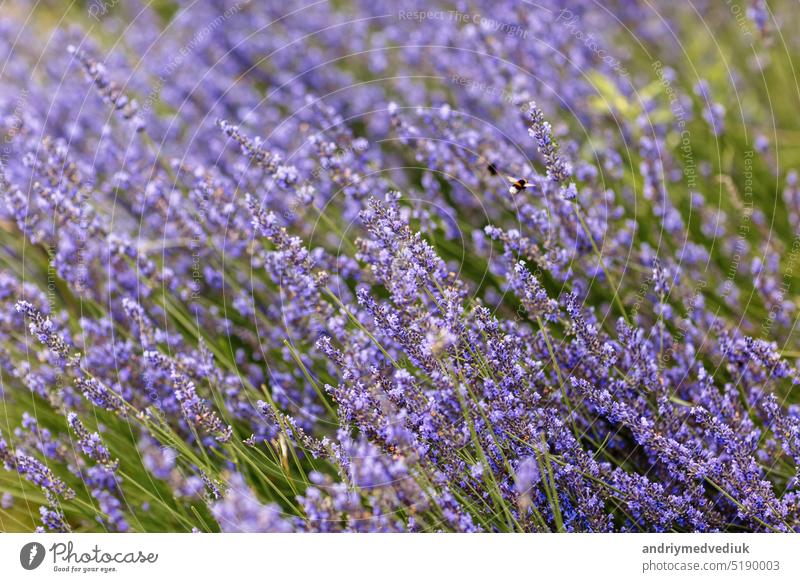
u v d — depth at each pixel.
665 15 4.16
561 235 2.86
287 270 2.54
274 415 2.38
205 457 2.37
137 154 3.60
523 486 2.05
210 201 3.09
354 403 2.25
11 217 3.37
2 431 2.82
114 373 2.82
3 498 2.64
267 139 3.56
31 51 4.75
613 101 3.58
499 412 2.20
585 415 2.55
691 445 2.31
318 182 3.35
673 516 2.26
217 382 2.66
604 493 2.31
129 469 2.71
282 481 2.55
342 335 2.50
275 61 4.32
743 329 2.90
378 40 4.20
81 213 2.88
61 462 2.72
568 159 3.26
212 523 2.57
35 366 2.97
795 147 3.72
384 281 2.45
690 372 2.67
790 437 2.26
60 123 3.95
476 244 3.12
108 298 3.07
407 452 2.07
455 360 2.28
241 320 3.10
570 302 2.35
